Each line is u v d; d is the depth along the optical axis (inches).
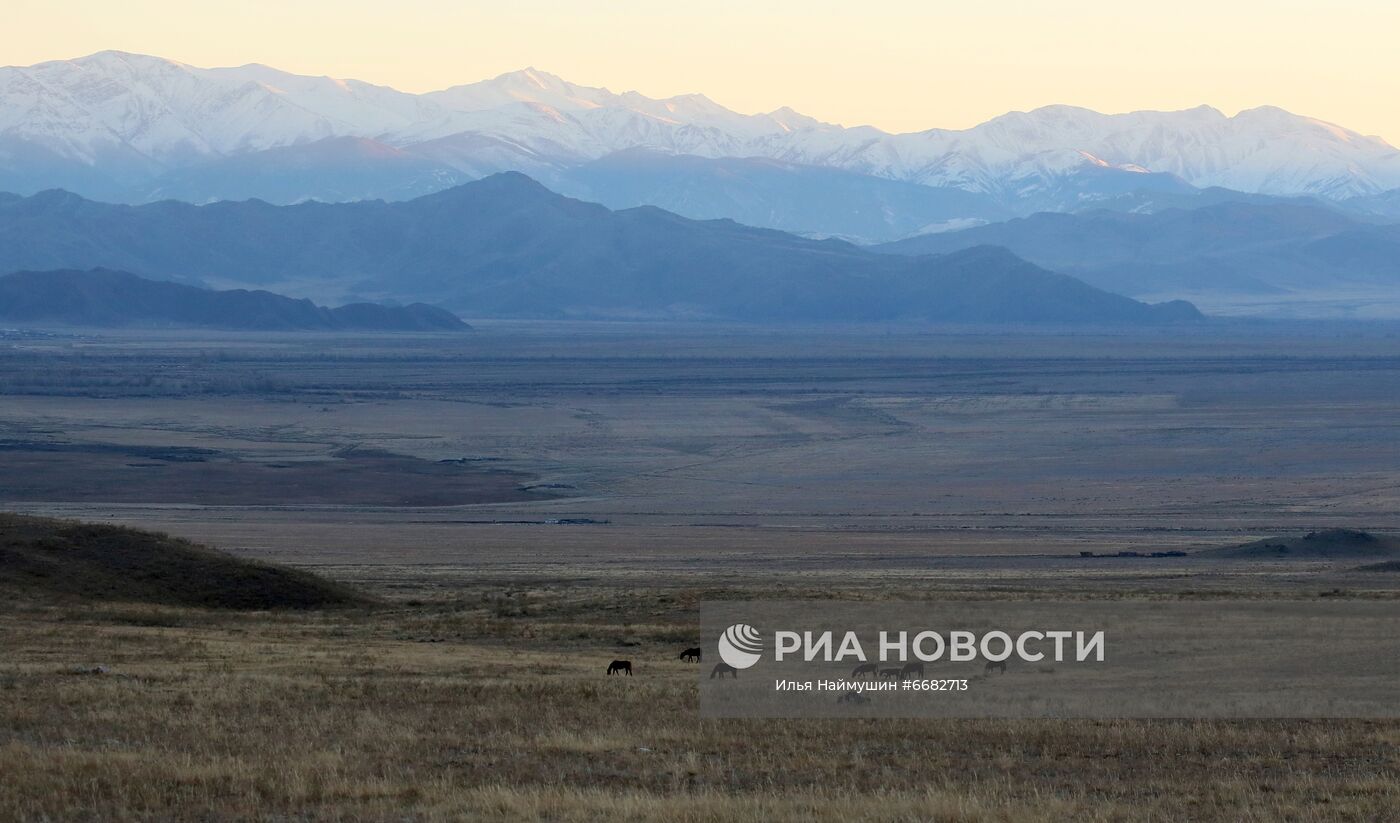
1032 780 1752.0
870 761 1852.9
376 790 1593.3
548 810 1514.5
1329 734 2048.5
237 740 1920.5
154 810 1517.0
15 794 1553.9
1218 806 1600.6
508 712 2197.3
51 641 3080.7
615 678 2650.1
